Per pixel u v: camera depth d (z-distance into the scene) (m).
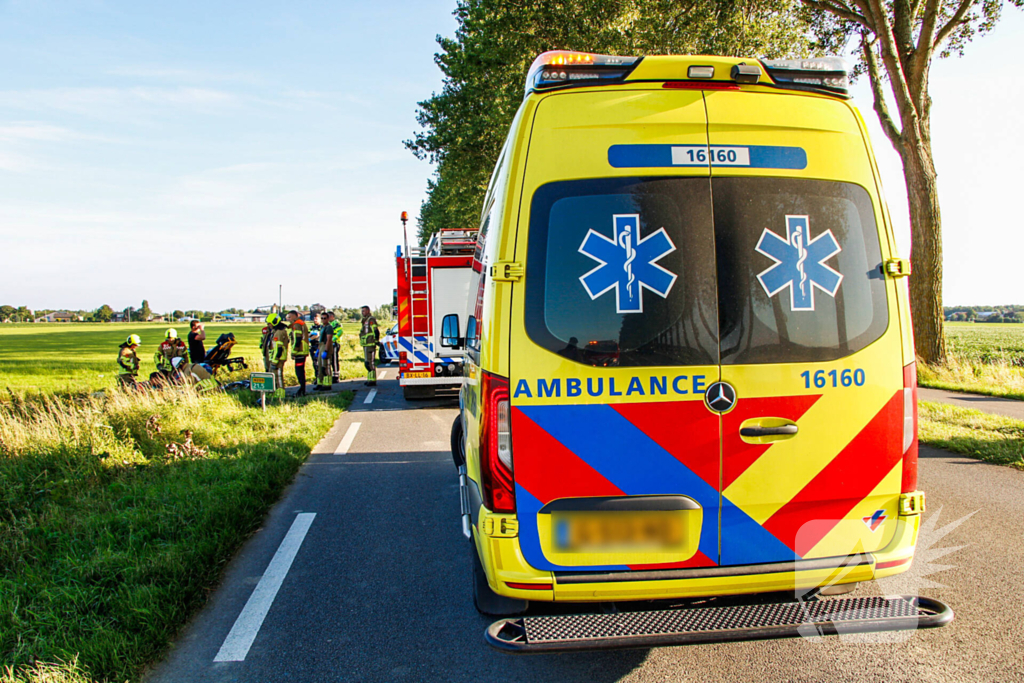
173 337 15.95
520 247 2.83
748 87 2.95
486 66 20.92
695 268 2.83
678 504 2.82
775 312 2.86
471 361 3.85
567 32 18.97
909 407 2.99
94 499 5.96
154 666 3.32
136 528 5.13
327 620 3.80
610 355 2.79
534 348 2.79
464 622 3.76
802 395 2.87
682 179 2.86
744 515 2.86
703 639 2.61
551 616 2.82
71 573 4.29
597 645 2.59
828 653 3.32
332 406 12.45
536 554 2.81
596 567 2.81
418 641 3.54
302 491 6.61
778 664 3.23
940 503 5.61
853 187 2.98
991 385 13.15
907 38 15.46
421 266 12.95
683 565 2.84
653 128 2.88
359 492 6.55
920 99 15.51
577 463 2.80
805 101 2.99
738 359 2.83
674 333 2.81
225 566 4.66
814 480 2.89
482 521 2.87
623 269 2.82
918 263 15.53
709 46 17.62
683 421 2.81
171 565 4.32
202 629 3.71
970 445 7.50
